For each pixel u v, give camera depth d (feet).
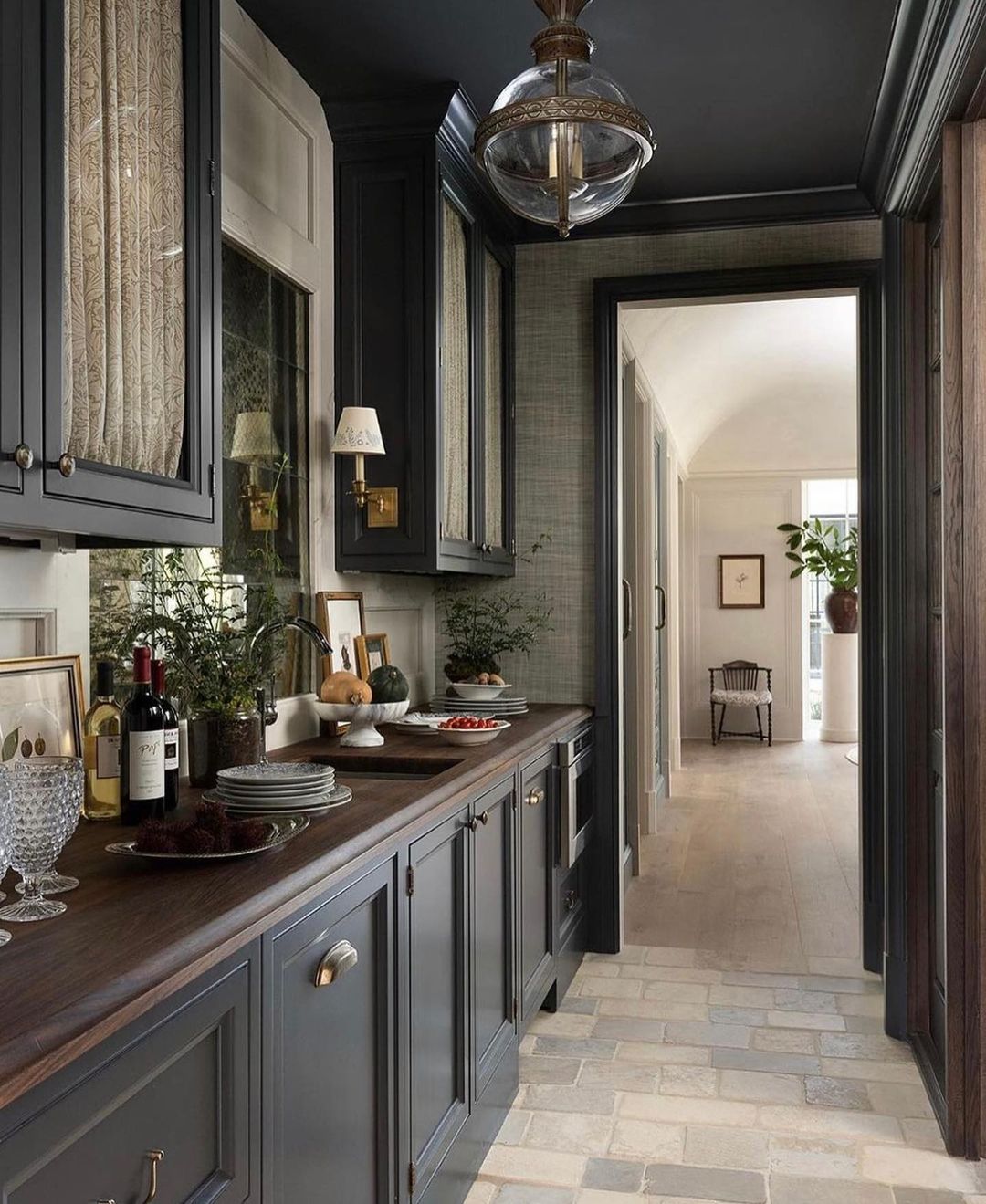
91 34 5.33
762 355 27.43
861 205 12.73
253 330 8.88
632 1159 8.38
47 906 4.33
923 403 10.40
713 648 33.78
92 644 6.66
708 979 12.52
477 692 12.05
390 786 7.18
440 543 10.31
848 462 32.53
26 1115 3.09
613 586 13.43
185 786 7.13
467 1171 7.79
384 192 10.32
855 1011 11.51
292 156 9.62
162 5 5.93
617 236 13.39
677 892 16.21
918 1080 9.82
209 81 6.31
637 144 6.47
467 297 11.58
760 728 32.63
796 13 8.82
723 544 33.65
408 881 6.47
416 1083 6.64
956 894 8.45
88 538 6.18
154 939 3.94
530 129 6.32
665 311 19.06
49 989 3.45
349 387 10.39
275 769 6.55
